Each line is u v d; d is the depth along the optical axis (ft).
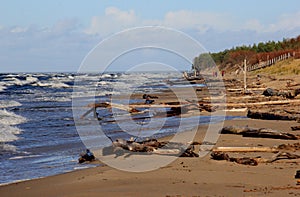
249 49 461.78
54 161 60.90
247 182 43.47
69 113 123.13
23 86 302.66
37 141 77.71
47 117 115.34
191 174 47.98
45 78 431.43
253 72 344.08
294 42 442.09
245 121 97.86
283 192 38.55
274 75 269.23
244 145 65.31
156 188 42.22
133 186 43.68
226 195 38.09
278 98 139.64
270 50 448.24
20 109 139.95
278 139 70.85
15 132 88.17
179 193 39.65
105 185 44.96
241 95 163.22
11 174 53.16
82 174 51.72
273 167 50.14
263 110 113.50
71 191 43.45
